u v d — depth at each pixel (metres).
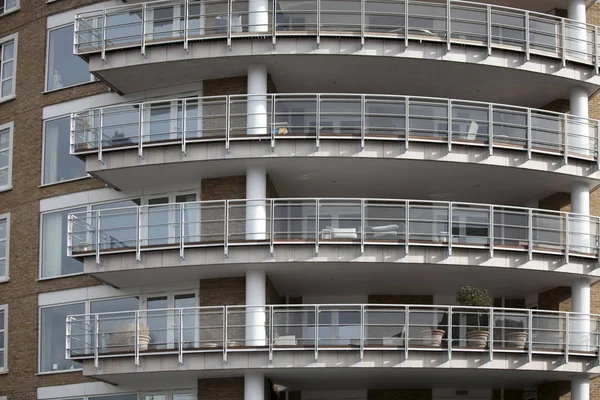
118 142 43.22
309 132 42.00
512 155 43.25
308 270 42.25
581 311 44.22
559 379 44.09
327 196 45.94
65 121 47.91
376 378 43.03
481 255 42.16
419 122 42.53
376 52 43.22
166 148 42.56
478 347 41.06
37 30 49.50
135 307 44.50
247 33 43.03
